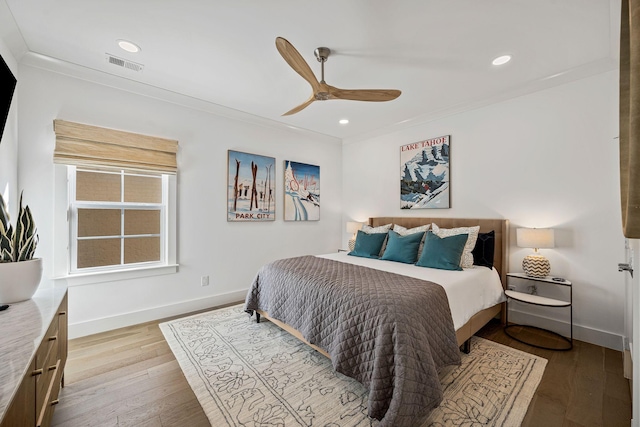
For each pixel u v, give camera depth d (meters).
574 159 2.64
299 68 1.93
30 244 1.57
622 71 0.82
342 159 5.07
